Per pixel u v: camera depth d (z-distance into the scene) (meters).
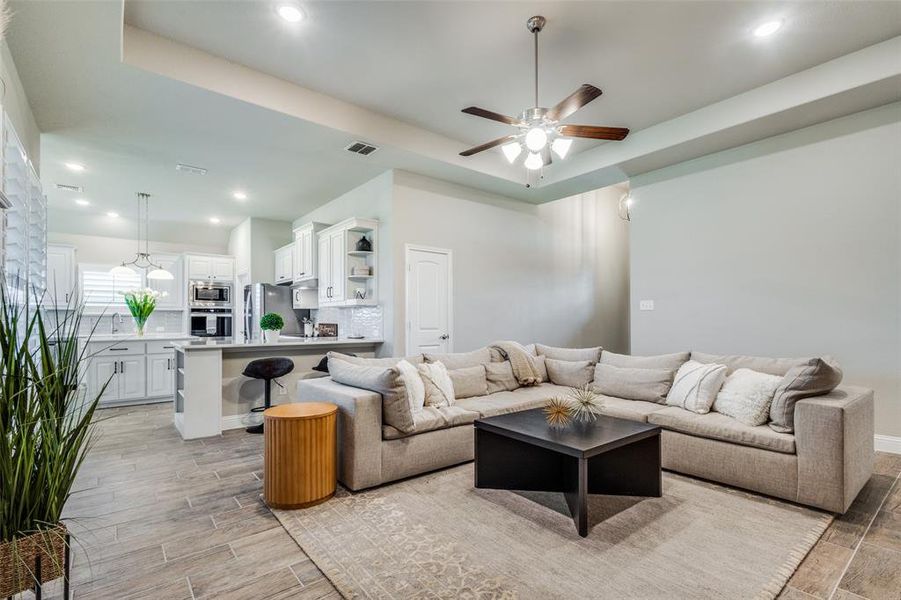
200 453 3.66
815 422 2.51
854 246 3.85
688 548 2.11
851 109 3.77
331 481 2.73
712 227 4.75
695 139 4.38
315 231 6.34
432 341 5.46
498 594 1.78
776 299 4.29
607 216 7.93
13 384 1.51
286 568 1.99
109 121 3.87
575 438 2.45
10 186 2.61
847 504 2.43
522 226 6.59
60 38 2.69
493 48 3.32
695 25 3.08
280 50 3.33
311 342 4.79
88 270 7.41
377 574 1.92
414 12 2.91
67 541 1.62
